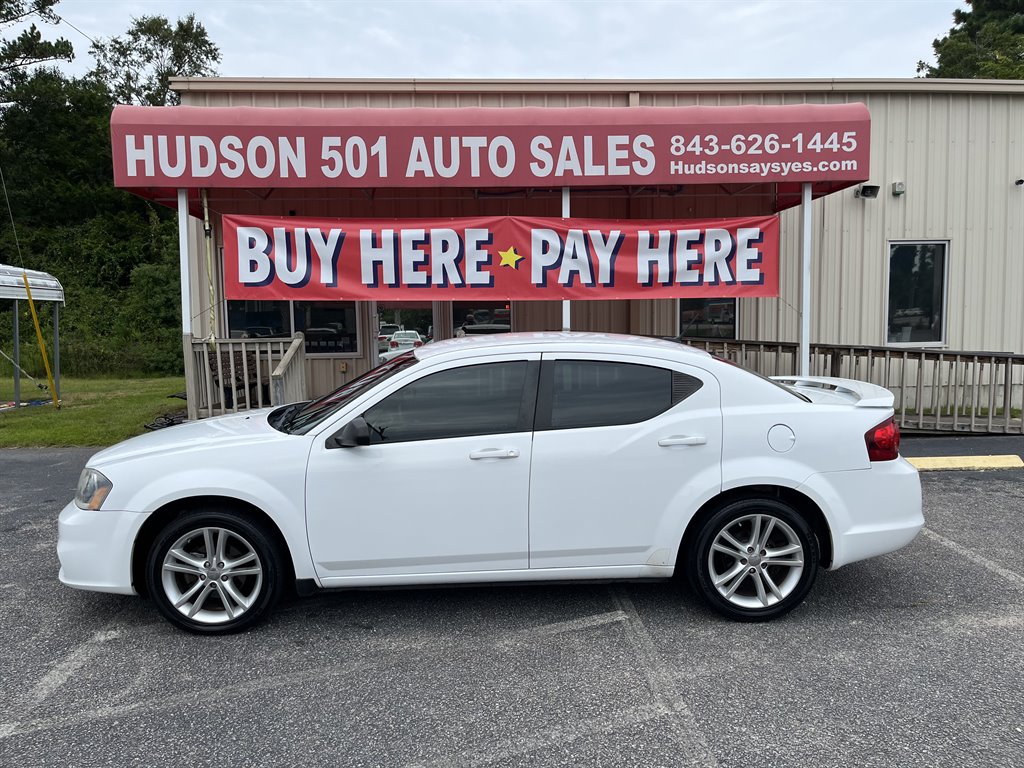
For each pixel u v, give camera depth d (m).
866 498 3.95
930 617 4.07
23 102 35.62
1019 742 2.87
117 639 3.88
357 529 3.82
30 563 5.06
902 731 2.96
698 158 7.75
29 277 12.04
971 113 10.61
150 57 48.38
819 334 10.78
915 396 10.87
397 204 10.49
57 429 9.97
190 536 3.84
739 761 2.77
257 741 2.95
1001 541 5.35
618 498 3.88
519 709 3.16
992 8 45.94
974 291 10.88
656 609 4.21
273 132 7.54
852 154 7.76
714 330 10.98
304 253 7.84
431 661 3.61
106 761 2.82
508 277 7.98
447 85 9.92
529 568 3.92
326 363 11.12
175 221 33.75
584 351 4.03
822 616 4.09
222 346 8.78
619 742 2.91
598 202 10.68
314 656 3.68
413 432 3.89
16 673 3.53
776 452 3.91
